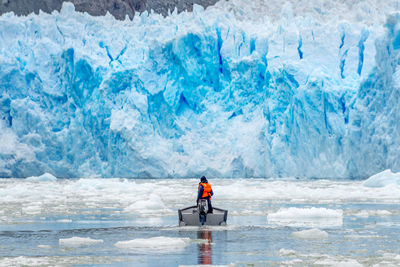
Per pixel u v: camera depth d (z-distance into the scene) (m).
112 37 188.25
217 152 171.25
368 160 147.12
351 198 87.44
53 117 176.62
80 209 70.50
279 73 163.75
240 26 185.38
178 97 175.12
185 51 174.50
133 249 36.66
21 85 176.50
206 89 178.50
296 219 56.59
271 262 31.25
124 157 166.25
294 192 96.19
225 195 90.81
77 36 187.12
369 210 65.69
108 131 169.75
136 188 109.81
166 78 174.25
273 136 164.12
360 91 151.38
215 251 35.66
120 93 170.62
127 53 183.88
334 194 93.50
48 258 33.12
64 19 193.62
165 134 173.50
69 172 173.88
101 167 170.12
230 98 177.00
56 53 182.62
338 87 159.75
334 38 173.75
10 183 141.88
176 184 134.12
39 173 172.25
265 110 167.50
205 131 174.12
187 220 51.44
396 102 139.88
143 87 172.12
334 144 154.62
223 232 46.06
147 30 192.25
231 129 173.88
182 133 173.88
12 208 72.75
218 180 156.38
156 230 47.84
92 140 172.25
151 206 69.62
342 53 174.38
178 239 39.69
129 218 58.72
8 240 41.81
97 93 172.50
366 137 147.50
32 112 172.75
